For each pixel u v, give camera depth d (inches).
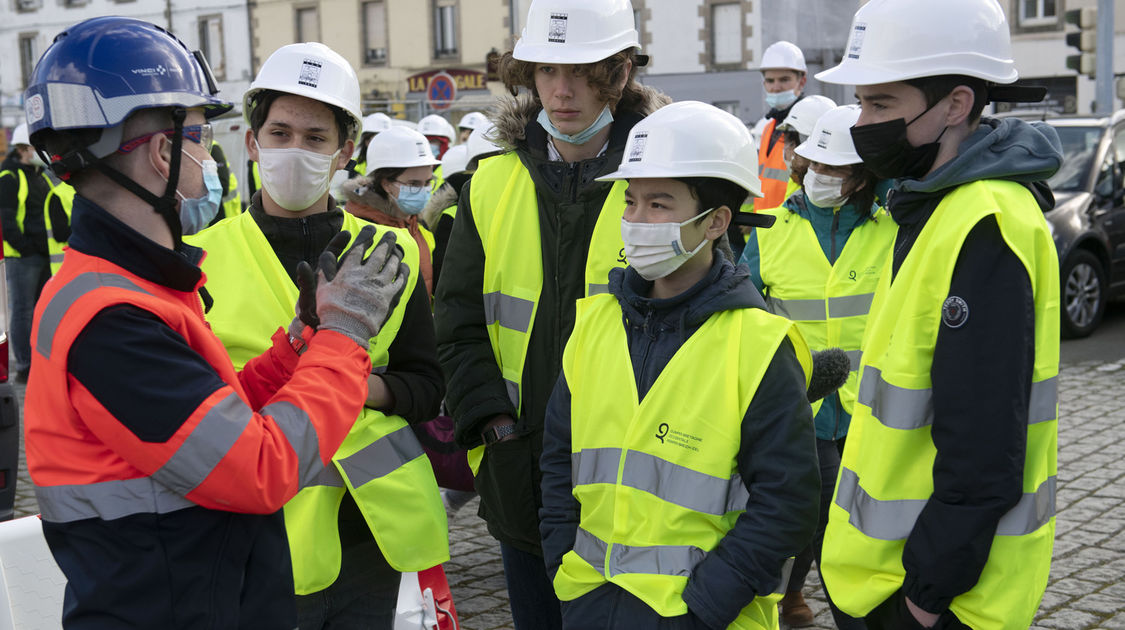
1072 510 220.7
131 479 72.7
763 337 95.5
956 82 93.2
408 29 1256.8
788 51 334.0
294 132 107.7
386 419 110.9
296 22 1321.4
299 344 87.4
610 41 116.5
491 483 124.2
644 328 100.1
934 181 92.0
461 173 219.0
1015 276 86.7
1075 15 524.1
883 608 98.0
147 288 74.2
